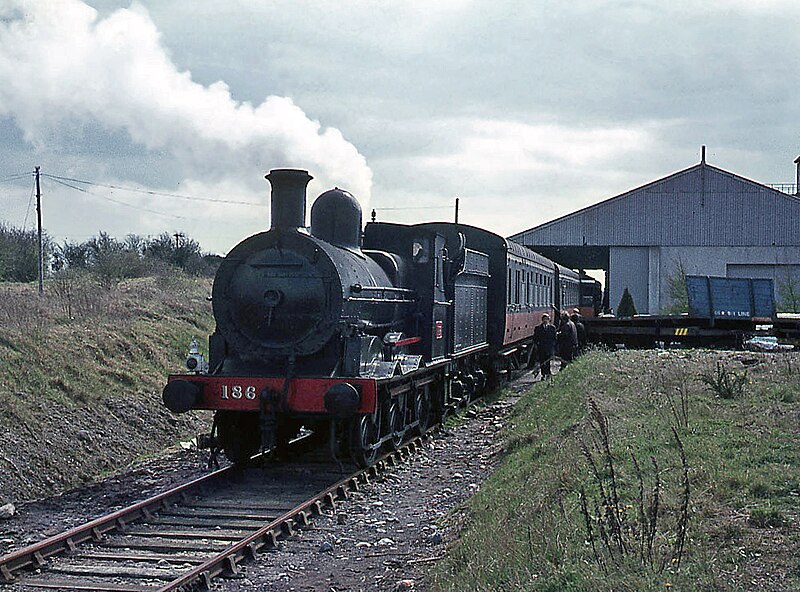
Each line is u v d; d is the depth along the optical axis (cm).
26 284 3000
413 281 1409
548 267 2816
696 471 819
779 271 4291
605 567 572
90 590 695
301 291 1120
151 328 2062
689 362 1888
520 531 706
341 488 1030
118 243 4547
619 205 4447
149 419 1505
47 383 1428
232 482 1100
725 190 4338
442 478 1146
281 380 1081
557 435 1130
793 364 1719
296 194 1191
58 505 1045
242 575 746
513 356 2378
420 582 710
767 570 582
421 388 1402
